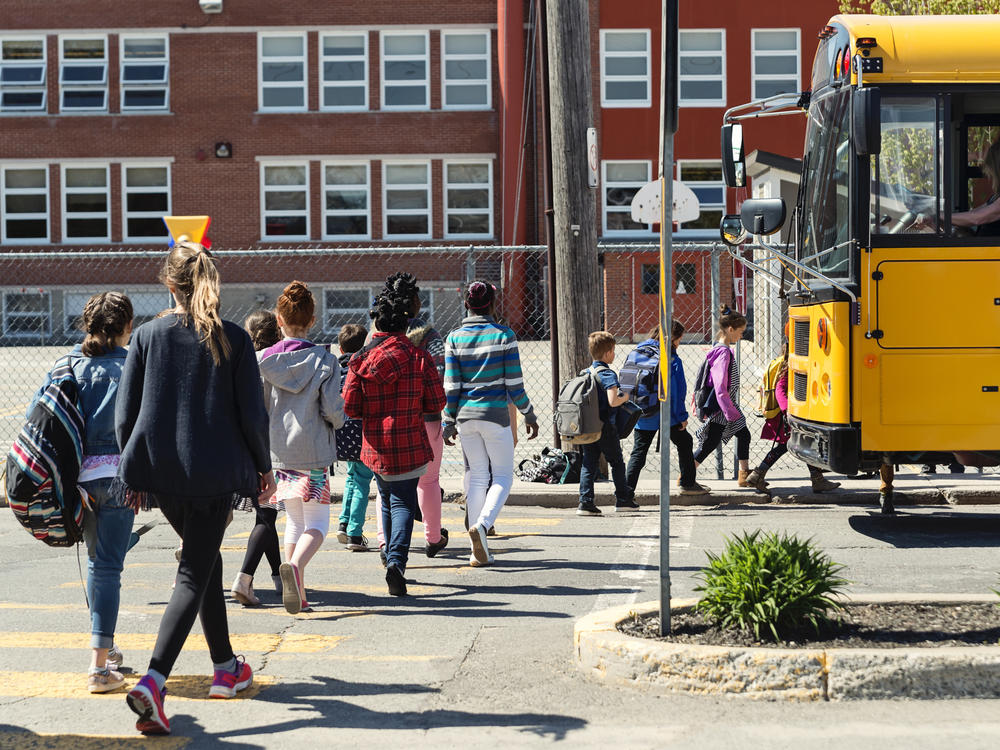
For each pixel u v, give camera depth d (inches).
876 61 341.4
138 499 201.8
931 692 199.5
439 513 336.5
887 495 401.4
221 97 1446.9
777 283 545.6
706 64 1373.0
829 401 350.6
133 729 194.7
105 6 1446.9
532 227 1406.3
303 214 1450.5
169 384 196.5
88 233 1456.7
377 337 297.6
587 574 314.5
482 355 328.5
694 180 1380.4
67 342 1428.4
